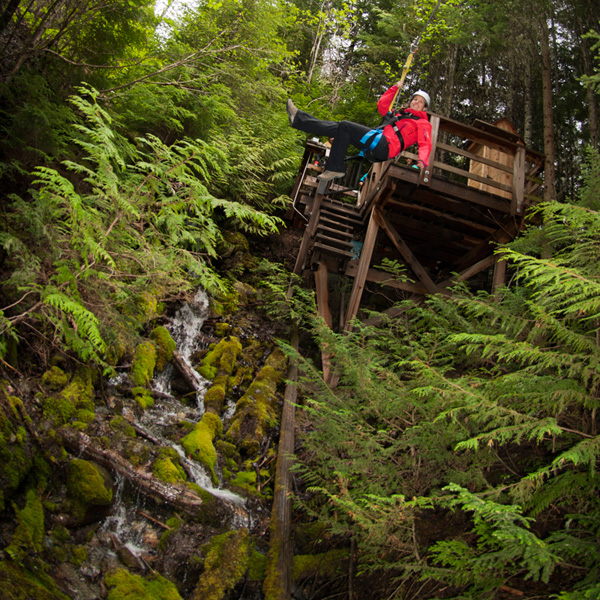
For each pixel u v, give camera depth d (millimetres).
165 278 5004
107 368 4492
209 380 6500
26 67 5270
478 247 8047
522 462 4395
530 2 9727
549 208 3605
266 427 5875
